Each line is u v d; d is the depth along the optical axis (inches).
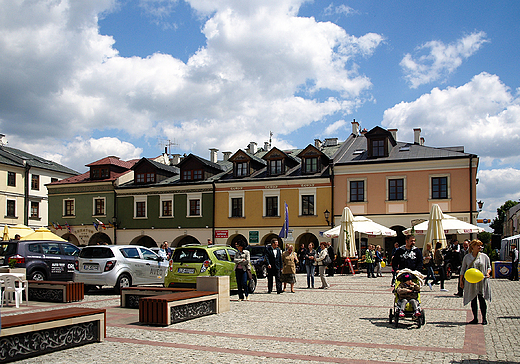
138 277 692.1
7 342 279.1
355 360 280.1
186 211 1609.3
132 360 282.0
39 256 705.6
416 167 1344.7
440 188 1321.4
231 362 276.4
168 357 288.7
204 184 1583.4
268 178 1503.4
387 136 1405.0
